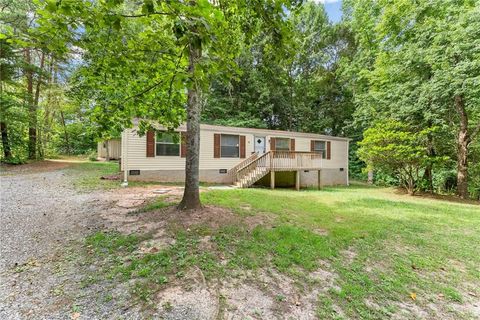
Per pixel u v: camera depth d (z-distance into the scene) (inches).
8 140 532.4
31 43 104.6
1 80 490.3
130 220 180.2
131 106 186.5
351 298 110.0
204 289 105.3
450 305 112.8
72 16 88.8
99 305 93.6
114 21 88.8
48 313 88.6
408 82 445.7
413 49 416.2
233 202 251.3
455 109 426.9
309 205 281.7
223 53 104.7
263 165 448.5
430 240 189.5
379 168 488.7
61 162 591.5
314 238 168.6
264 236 163.5
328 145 601.9
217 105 773.9
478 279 135.9
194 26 81.0
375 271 136.4
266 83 780.6
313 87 847.1
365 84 658.2
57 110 668.7
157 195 269.6
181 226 165.3
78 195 265.3
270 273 123.0
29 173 410.3
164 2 76.2
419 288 124.1
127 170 375.2
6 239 148.9
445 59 371.2
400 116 460.8
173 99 193.9
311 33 798.5
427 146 446.0
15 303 93.4
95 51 141.2
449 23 376.8
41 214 195.6
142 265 119.8
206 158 450.0
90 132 189.3
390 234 195.8
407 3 461.1
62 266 120.0
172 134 212.5
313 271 129.0
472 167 503.2
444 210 301.3
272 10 137.4
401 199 383.9
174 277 111.9
